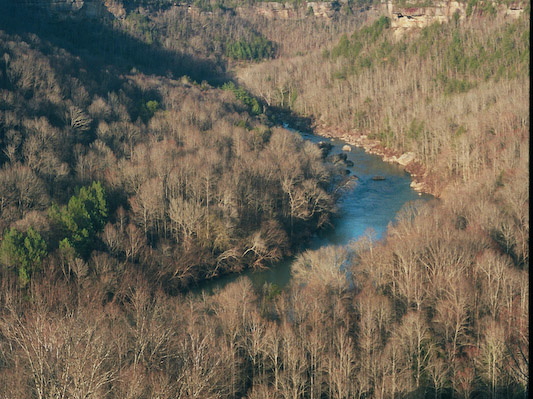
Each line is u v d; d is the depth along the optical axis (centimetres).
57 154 14112
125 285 10100
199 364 7094
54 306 8812
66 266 10275
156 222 12494
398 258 10150
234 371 7575
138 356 7331
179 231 12519
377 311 8825
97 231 11794
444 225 11462
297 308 8925
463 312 8688
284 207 13800
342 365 7700
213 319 8625
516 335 8238
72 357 6216
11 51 18525
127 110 18262
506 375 7650
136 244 11394
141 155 14512
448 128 19000
